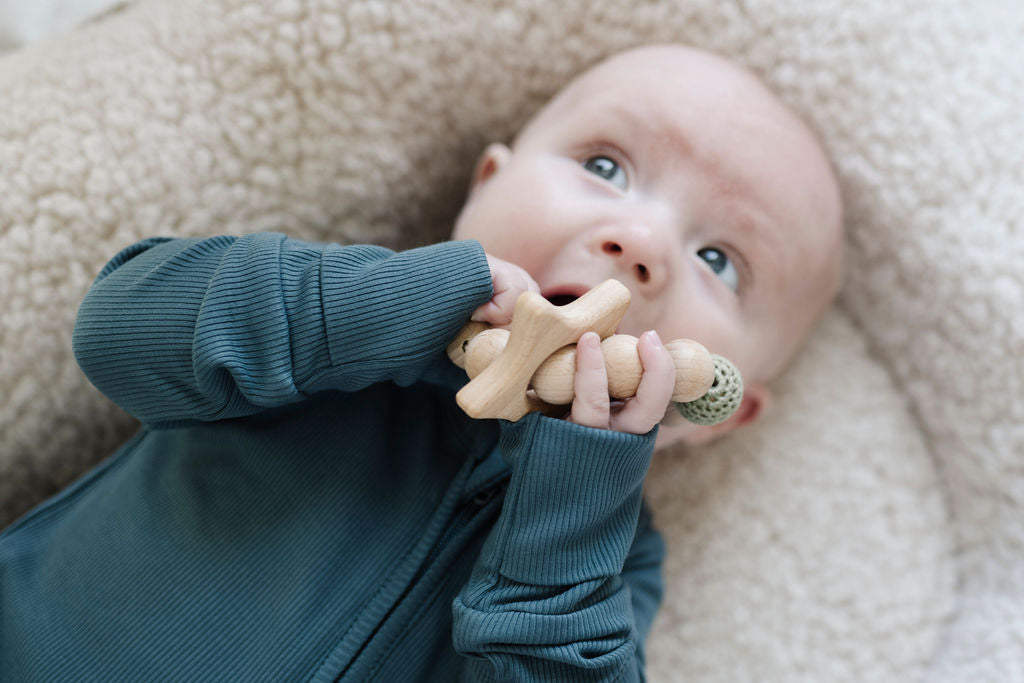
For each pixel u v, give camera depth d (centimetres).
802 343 108
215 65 95
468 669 72
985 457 104
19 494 97
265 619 73
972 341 104
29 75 95
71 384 93
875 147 105
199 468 82
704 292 85
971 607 105
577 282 77
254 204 99
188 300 69
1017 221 101
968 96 103
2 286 89
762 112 92
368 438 80
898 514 110
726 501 113
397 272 67
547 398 60
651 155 87
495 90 107
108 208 92
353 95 99
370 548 76
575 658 64
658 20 107
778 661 107
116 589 77
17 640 77
